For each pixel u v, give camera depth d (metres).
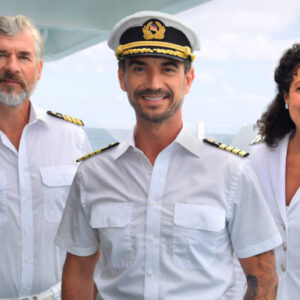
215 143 1.43
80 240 1.58
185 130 1.42
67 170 2.08
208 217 1.35
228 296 1.52
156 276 1.37
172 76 1.33
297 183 1.73
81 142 2.20
